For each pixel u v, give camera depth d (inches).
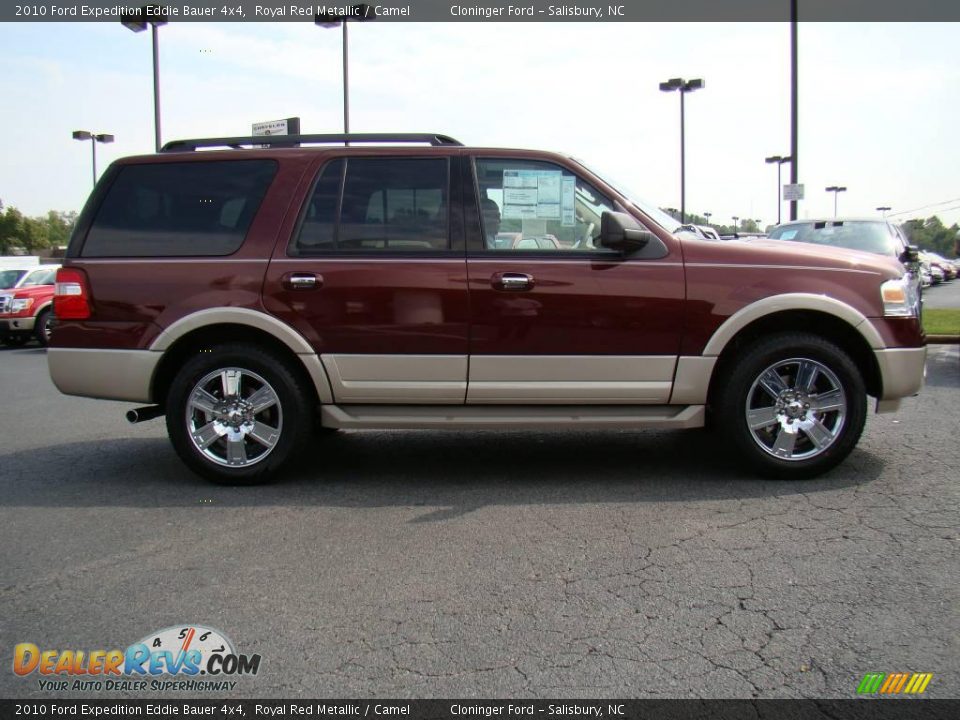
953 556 144.6
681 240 189.8
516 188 193.2
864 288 187.2
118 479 210.5
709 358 187.2
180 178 199.6
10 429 285.3
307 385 197.3
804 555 146.6
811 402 190.2
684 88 1128.8
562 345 188.2
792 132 788.6
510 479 202.1
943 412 271.4
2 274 689.6
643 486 192.7
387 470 213.2
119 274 195.0
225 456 199.5
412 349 190.1
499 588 135.4
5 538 164.6
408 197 193.8
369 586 137.3
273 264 191.6
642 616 124.3
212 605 131.1
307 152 197.6
